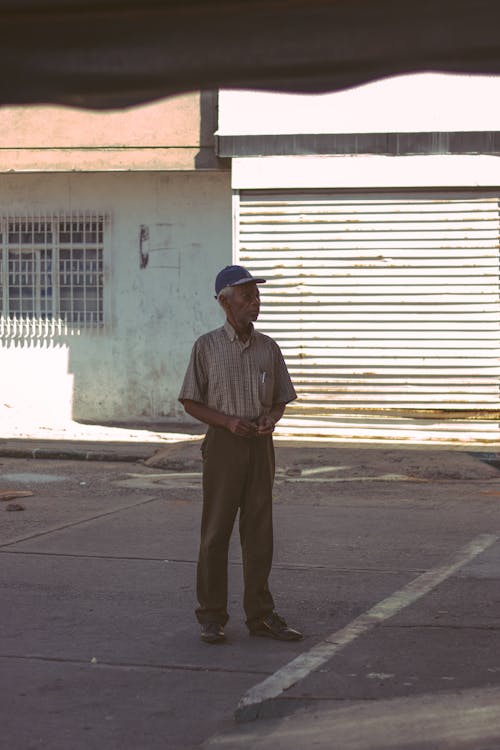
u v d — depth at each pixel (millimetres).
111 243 17812
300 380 16188
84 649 6316
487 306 15734
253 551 6492
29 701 5418
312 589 7805
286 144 15844
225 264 17547
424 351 15891
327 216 15930
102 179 17766
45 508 11352
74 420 18062
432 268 15797
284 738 4781
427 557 8922
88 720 5148
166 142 16750
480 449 15320
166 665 6000
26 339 18125
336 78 2938
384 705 5117
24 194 17938
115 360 17922
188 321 17688
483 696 5230
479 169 15539
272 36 2795
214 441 6395
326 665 5766
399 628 6613
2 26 2758
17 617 7062
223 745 4781
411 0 2652
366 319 15977
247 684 5672
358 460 14141
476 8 2662
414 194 15766
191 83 2949
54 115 17000
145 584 8000
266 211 16047
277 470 13695
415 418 15977
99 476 13531
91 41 2816
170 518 10789
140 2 2664
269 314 16172
